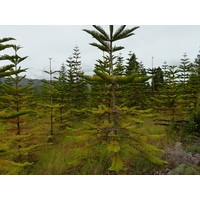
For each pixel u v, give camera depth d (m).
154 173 3.38
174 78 6.18
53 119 6.81
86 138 3.06
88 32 2.85
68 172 3.67
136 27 2.84
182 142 5.08
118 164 2.59
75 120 9.34
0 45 2.37
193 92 8.15
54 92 6.02
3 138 2.59
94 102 8.07
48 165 3.85
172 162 3.63
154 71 11.52
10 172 2.21
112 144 2.69
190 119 5.74
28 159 4.21
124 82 2.88
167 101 6.32
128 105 10.60
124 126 3.32
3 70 2.38
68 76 10.37
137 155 3.93
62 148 5.01
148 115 2.88
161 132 6.19
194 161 3.56
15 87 4.13
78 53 13.60
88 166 3.76
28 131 4.30
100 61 5.99
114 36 2.96
